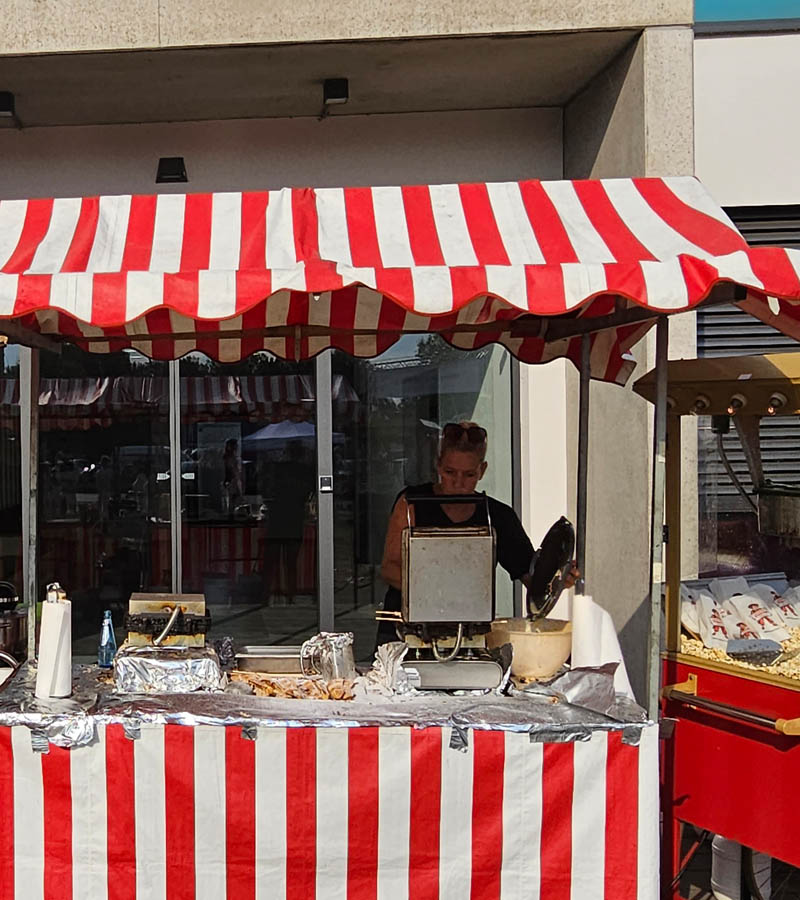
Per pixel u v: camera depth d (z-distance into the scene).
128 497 5.61
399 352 5.57
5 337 3.19
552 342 3.83
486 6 4.58
